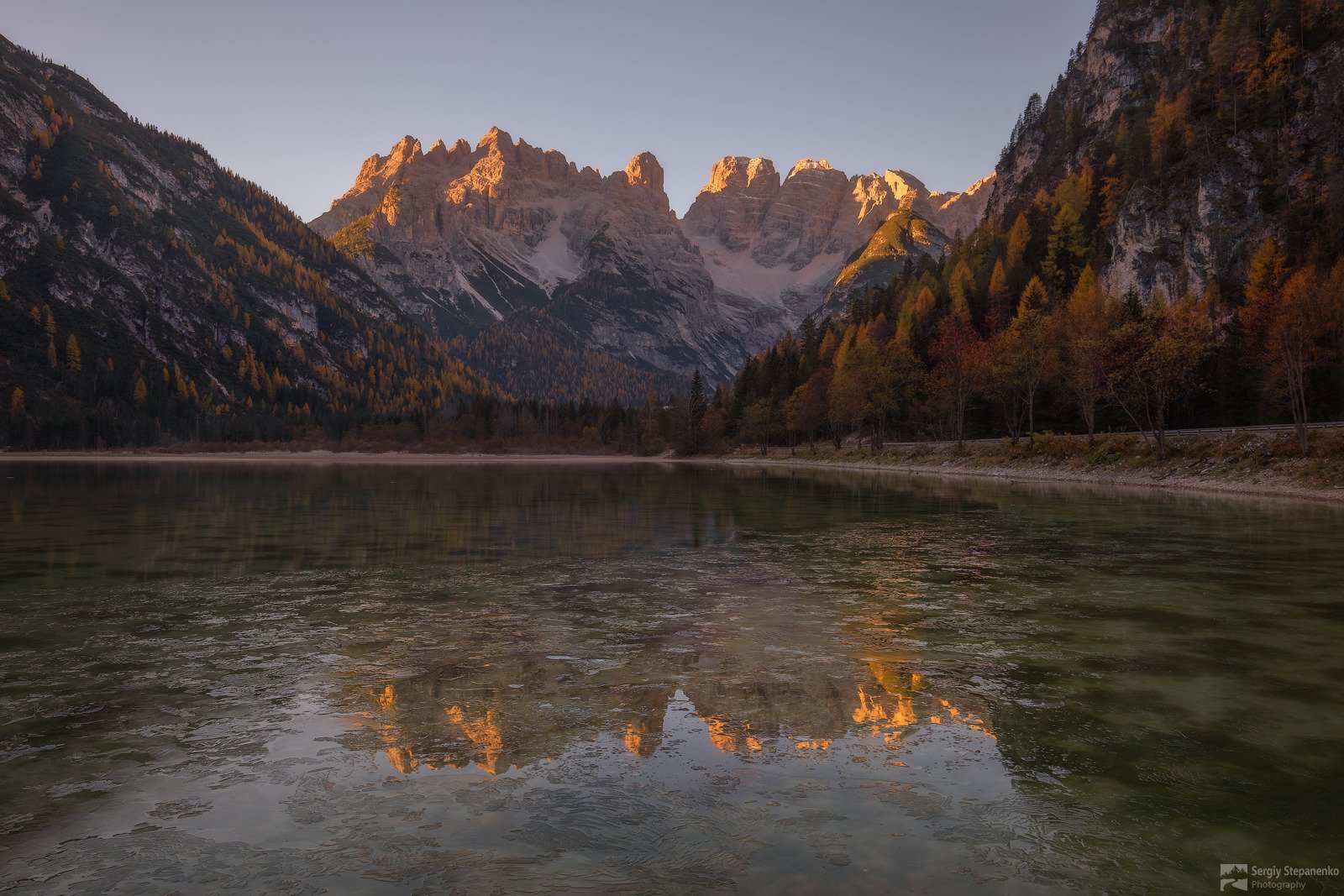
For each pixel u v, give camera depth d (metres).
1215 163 108.88
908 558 21.36
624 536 26.66
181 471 92.94
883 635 12.49
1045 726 8.36
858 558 21.44
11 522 30.66
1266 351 70.88
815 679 10.08
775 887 5.19
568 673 10.31
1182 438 63.12
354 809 6.38
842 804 6.48
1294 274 85.31
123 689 9.55
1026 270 141.75
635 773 7.09
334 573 18.73
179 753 7.54
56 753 7.53
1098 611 14.33
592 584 17.30
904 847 5.77
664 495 49.69
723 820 6.20
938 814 6.32
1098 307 92.06
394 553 22.19
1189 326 65.94
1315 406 74.62
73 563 20.16
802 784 6.88
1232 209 104.62
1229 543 23.91
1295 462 48.09
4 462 132.75
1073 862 5.58
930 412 109.06
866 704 9.10
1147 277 112.12
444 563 20.44
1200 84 130.00
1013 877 5.38
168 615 13.93
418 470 99.94
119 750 7.62
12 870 5.42
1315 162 98.50
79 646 11.70
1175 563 20.08
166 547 23.36
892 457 99.69
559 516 34.50
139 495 47.47
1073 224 138.00
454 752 7.59
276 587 16.78
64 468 104.38
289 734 8.08
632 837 5.91
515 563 20.34
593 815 6.29
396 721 8.46
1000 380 90.81
